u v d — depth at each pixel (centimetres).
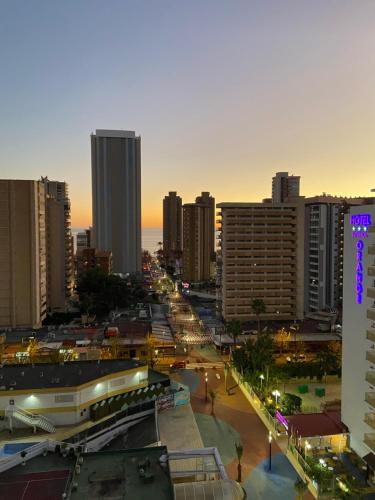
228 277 11975
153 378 6562
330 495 4181
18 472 3469
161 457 3284
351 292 5197
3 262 11812
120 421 5728
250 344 7850
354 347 5106
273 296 12062
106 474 3133
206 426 5850
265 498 4241
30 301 11988
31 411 5341
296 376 7738
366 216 4941
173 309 15475
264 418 5984
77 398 5403
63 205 14675
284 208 12088
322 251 13212
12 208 11762
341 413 5400
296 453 4938
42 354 8869
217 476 3653
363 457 4653
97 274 15325
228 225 11950
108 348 9394
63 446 3800
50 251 14325
